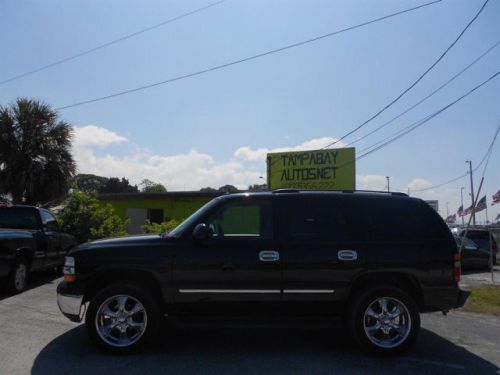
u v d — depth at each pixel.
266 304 5.70
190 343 6.12
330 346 6.05
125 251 5.73
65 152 21.16
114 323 5.63
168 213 25.39
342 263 5.73
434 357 5.70
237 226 6.04
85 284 5.68
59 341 6.10
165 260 5.69
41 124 20.75
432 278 5.82
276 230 5.88
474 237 21.67
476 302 9.87
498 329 7.39
